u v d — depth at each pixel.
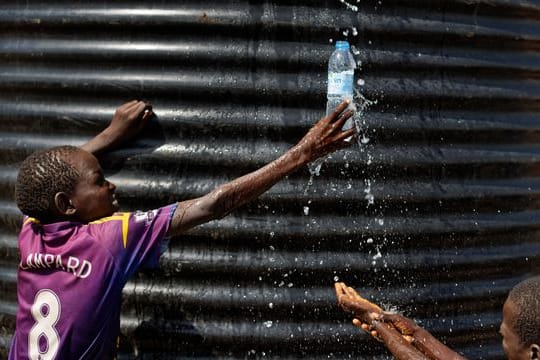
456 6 3.31
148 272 3.08
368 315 2.61
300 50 3.05
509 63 3.49
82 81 3.15
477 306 3.36
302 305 3.07
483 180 3.38
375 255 3.13
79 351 2.64
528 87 3.60
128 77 3.11
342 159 3.08
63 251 2.63
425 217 3.21
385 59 3.14
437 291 3.23
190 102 3.07
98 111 3.15
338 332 3.09
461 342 3.30
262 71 3.05
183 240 3.07
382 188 3.13
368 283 3.12
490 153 3.39
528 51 3.62
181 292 3.07
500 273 3.45
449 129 3.26
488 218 3.39
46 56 3.22
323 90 3.06
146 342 3.09
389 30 3.14
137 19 3.08
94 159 2.74
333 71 3.05
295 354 3.07
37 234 2.72
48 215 2.70
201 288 3.07
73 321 2.61
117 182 3.08
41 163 2.66
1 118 3.35
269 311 3.05
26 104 3.29
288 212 3.06
